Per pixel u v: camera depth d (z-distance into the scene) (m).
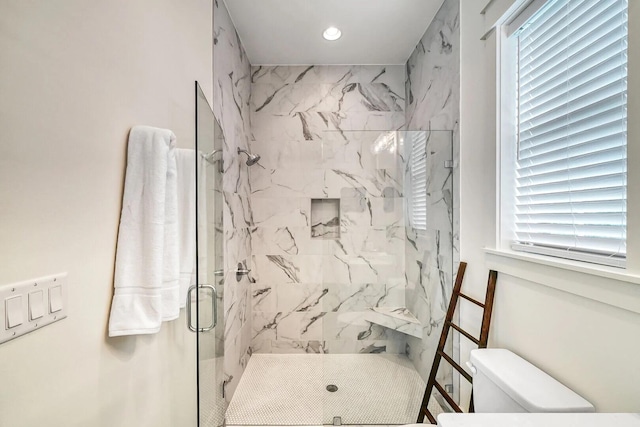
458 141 1.65
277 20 1.93
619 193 0.83
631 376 0.73
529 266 1.08
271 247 2.44
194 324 1.14
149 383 0.91
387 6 1.81
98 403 0.70
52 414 0.58
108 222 0.74
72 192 0.63
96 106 0.70
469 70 1.53
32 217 0.54
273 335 2.46
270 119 2.49
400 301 1.91
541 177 1.13
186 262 1.06
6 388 0.50
